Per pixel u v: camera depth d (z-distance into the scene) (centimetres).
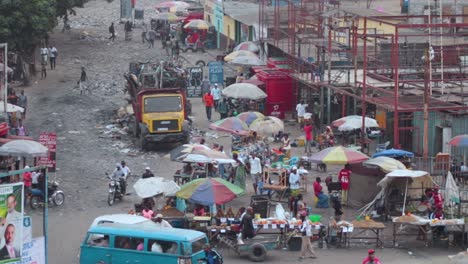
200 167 5869
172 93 7050
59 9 10900
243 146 6388
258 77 8169
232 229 4772
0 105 6794
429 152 6406
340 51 7444
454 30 7869
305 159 6306
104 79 9719
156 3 15650
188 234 4200
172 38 11819
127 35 12119
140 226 4338
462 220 4844
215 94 8231
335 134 7156
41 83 9488
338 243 4847
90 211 5438
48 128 7594
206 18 12294
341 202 5541
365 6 9556
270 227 4784
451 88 6706
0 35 9000
